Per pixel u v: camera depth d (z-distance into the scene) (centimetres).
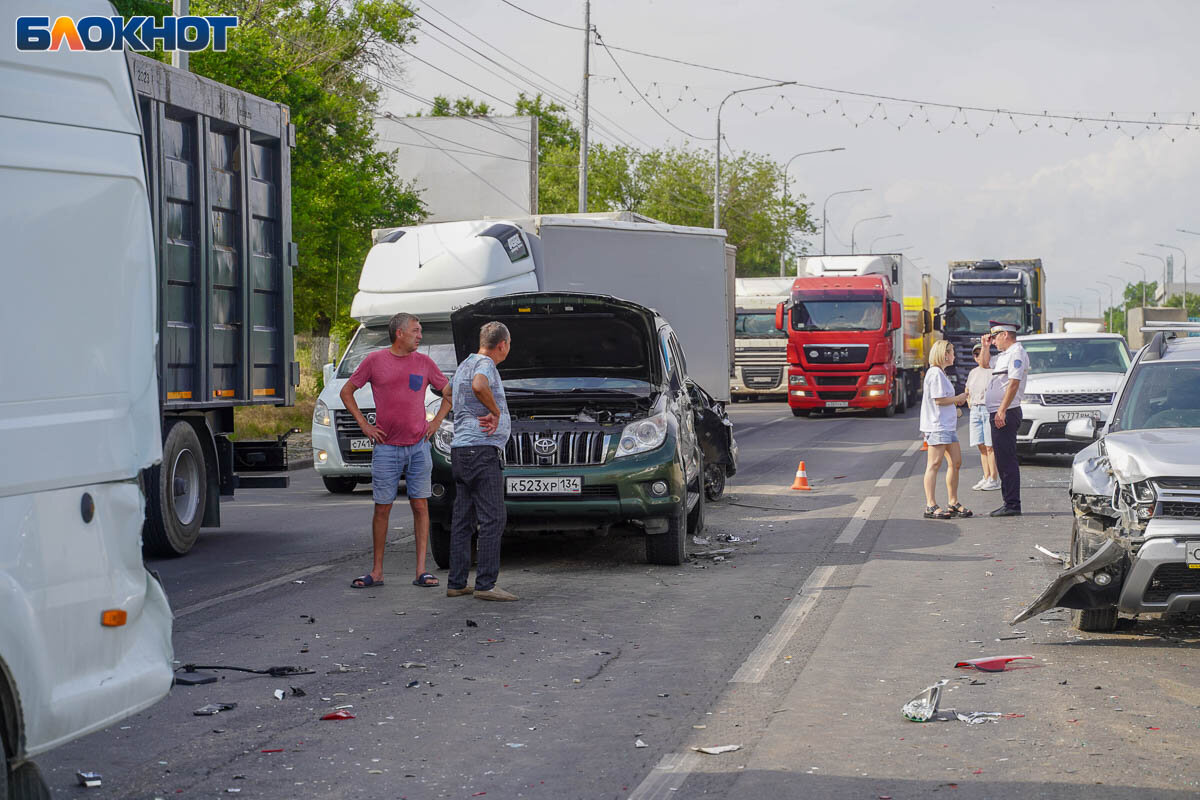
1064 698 649
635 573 1059
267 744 582
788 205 7438
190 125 1176
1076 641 784
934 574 1030
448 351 1695
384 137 5006
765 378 4200
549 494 1041
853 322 3312
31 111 443
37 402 431
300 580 1037
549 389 1156
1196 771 530
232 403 1267
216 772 542
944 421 1382
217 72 3147
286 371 1384
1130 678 691
